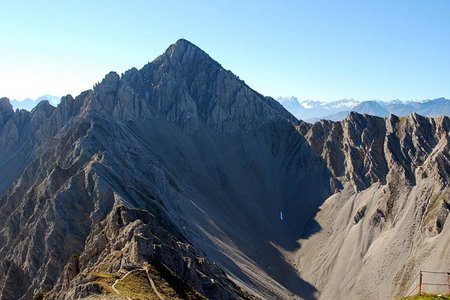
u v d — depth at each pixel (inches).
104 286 3545.8
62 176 7121.1
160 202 7632.9
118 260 4343.0
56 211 6146.7
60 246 5890.8
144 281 3831.2
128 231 4761.3
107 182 6505.9
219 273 6077.8
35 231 6082.7
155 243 4665.4
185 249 5605.3
